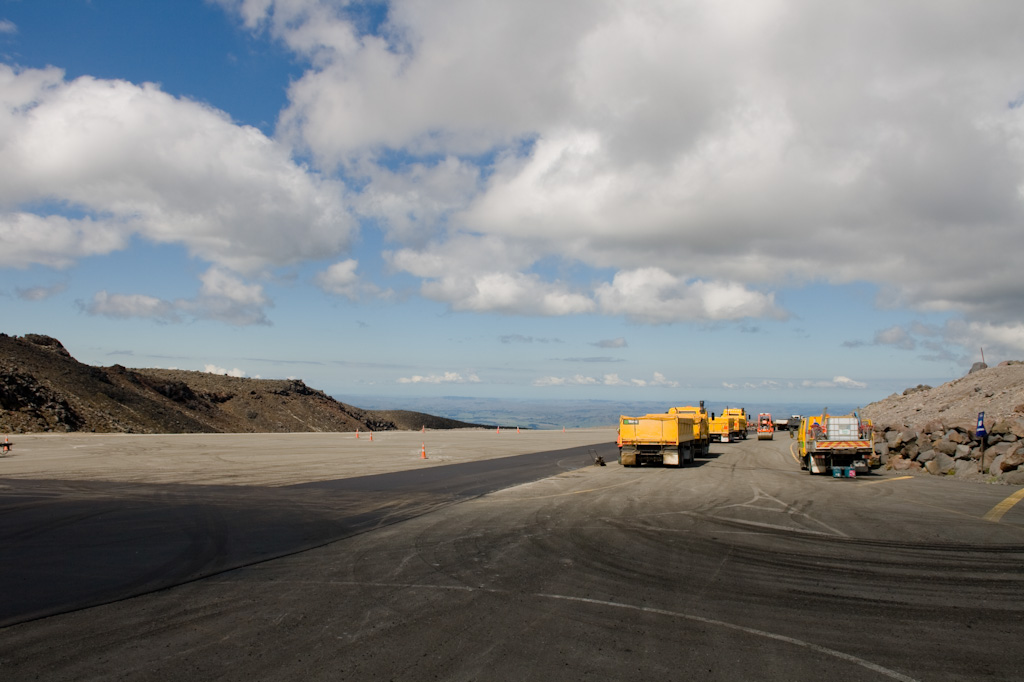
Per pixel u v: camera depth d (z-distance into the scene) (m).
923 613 7.31
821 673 5.57
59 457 29.91
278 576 8.81
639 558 9.99
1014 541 11.51
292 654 5.92
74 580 8.56
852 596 7.97
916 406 44.97
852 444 23.52
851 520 13.77
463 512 14.70
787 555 10.27
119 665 5.65
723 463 30.73
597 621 6.91
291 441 48.50
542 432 79.50
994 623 6.96
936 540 11.58
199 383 91.88
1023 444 22.06
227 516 13.79
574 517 14.02
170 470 24.09
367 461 29.66
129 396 68.81
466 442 49.66
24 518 13.33
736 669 5.62
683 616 7.11
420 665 5.65
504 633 6.51
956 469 23.67
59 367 65.25
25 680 5.32
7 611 7.23
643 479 22.66
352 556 10.05
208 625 6.75
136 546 10.70
